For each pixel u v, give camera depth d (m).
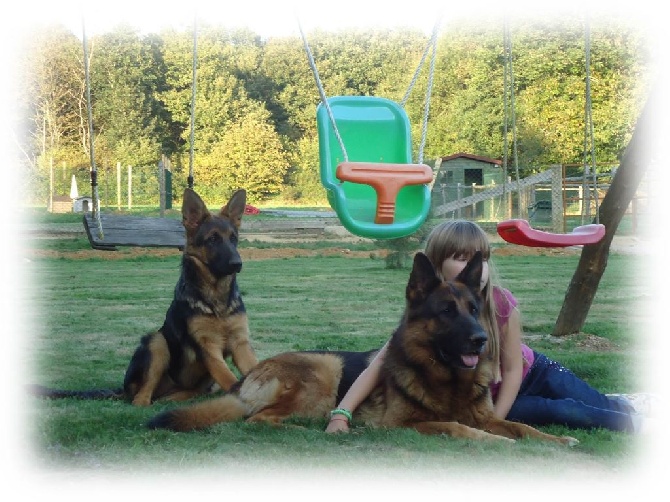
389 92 61.69
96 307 14.56
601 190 37.19
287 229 38.41
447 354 5.74
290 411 6.18
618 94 44.94
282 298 16.14
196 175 63.62
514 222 6.99
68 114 67.94
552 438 5.59
